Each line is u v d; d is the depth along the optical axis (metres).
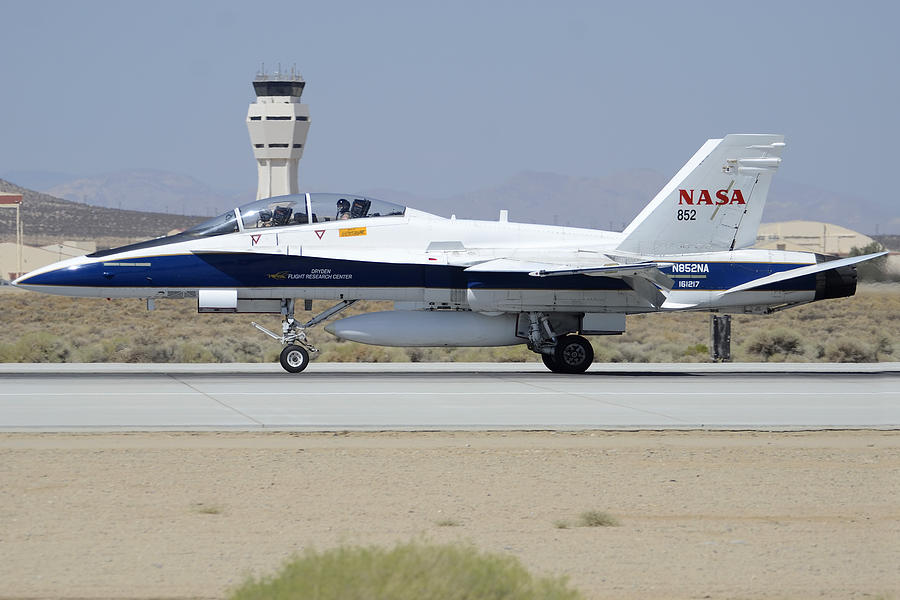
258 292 88.88
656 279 85.81
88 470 43.62
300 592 22.50
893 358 128.75
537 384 78.62
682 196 93.94
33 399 66.88
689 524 36.16
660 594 28.58
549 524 35.81
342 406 64.12
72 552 31.77
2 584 28.73
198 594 28.00
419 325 88.12
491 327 89.75
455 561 23.91
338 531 34.44
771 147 94.25
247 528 34.72
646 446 51.12
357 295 89.94
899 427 57.38
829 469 45.84
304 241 89.81
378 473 43.75
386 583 22.62
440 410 62.59
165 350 120.19
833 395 72.94
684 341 160.38
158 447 49.25
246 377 83.31
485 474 43.84
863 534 35.09
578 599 25.31
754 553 32.69
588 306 90.12
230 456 47.09
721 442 52.59
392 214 92.62
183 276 88.25
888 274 155.75
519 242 93.25
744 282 93.75
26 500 38.28
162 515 36.34
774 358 126.19
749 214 94.75
